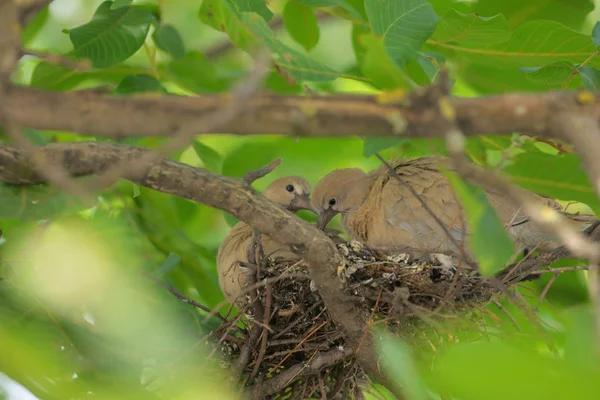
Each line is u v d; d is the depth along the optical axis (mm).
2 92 5906
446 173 6160
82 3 15664
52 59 6301
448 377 4582
